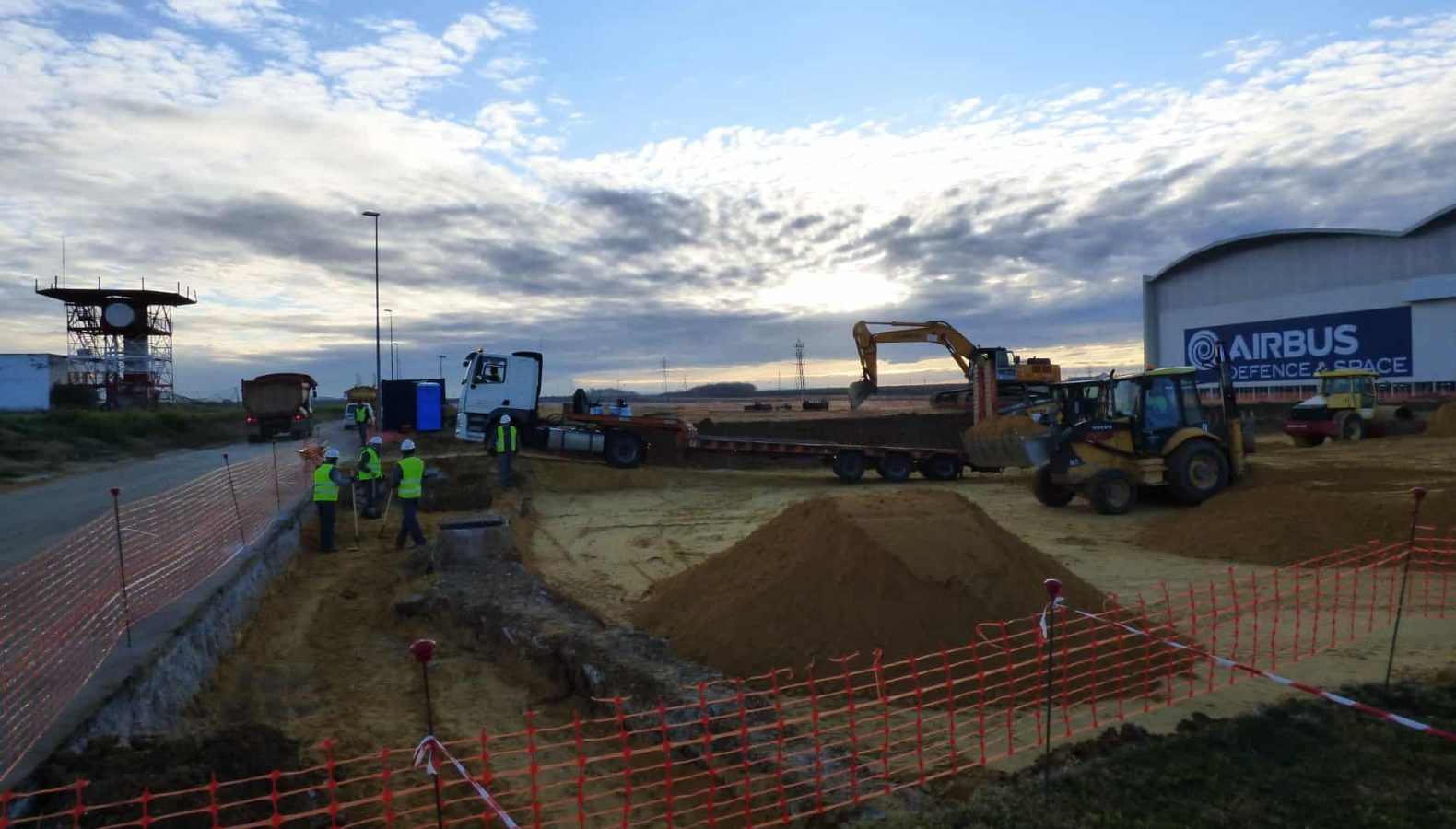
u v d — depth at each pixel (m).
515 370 23.94
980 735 5.57
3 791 4.42
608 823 5.10
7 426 30.06
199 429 40.78
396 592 11.09
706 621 7.78
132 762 4.96
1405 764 4.89
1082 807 4.50
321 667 8.42
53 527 13.85
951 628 6.84
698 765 5.74
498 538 11.88
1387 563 10.79
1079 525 15.22
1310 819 4.32
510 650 8.43
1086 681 6.57
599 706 6.91
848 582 7.19
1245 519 12.89
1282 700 6.15
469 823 5.07
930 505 8.24
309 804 4.94
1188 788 4.69
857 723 5.99
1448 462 18.97
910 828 4.32
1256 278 46.69
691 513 18.25
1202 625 8.44
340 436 41.22
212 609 8.32
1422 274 38.72
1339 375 27.58
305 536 14.50
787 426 33.16
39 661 6.48
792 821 4.78
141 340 55.12
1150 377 16.36
